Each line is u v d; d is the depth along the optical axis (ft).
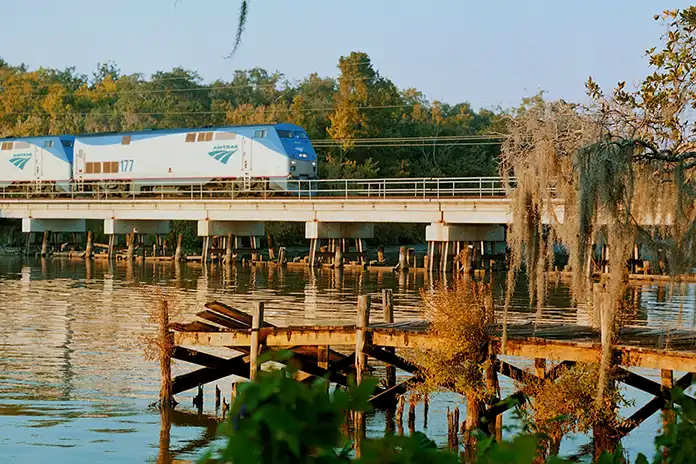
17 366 105.91
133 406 87.56
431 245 238.07
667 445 26.48
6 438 76.33
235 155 268.00
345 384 88.17
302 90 519.19
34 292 193.67
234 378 102.89
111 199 287.48
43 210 305.73
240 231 282.77
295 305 170.81
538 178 62.59
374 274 247.91
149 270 260.01
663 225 60.34
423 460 18.07
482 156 383.24
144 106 464.65
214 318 87.20
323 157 381.60
